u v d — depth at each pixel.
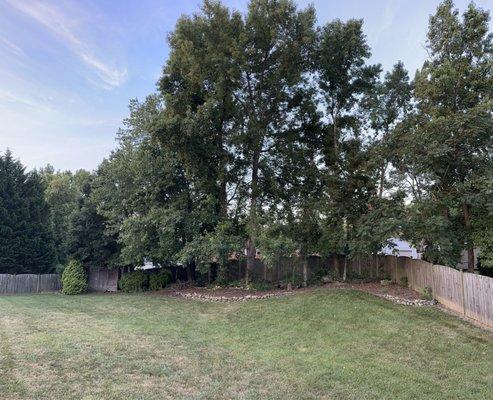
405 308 12.66
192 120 16.89
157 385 6.59
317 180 19.06
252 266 19.55
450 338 9.73
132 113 22.27
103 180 22.72
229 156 19.12
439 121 14.32
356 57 18.42
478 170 14.89
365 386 6.74
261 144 18.95
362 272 18.41
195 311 14.34
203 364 7.85
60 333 10.23
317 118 19.73
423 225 14.49
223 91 17.39
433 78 15.95
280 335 10.45
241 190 20.27
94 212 24.91
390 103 18.45
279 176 20.25
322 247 17.56
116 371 7.20
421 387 6.72
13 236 28.22
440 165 15.15
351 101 19.28
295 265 18.64
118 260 24.36
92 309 15.22
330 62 18.25
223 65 16.75
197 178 19.81
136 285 22.31
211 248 17.12
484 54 15.78
